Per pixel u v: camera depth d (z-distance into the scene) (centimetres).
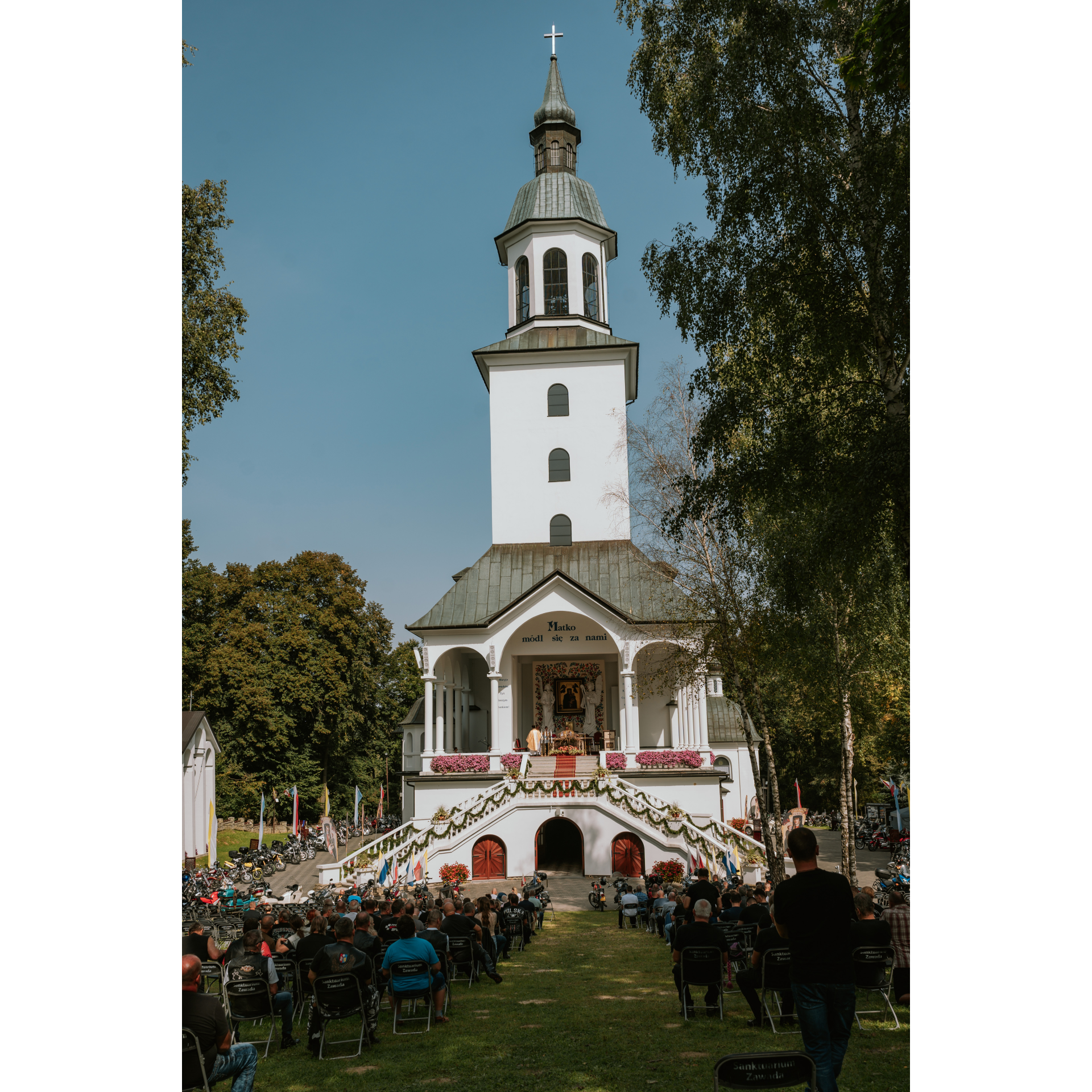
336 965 1028
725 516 1809
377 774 6700
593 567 4353
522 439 4634
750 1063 595
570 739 4072
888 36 1188
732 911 1402
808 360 1714
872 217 1546
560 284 4866
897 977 1018
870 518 1509
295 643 5556
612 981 1458
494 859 3478
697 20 1777
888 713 4062
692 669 2828
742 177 1683
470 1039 1047
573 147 5169
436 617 4138
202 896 2900
